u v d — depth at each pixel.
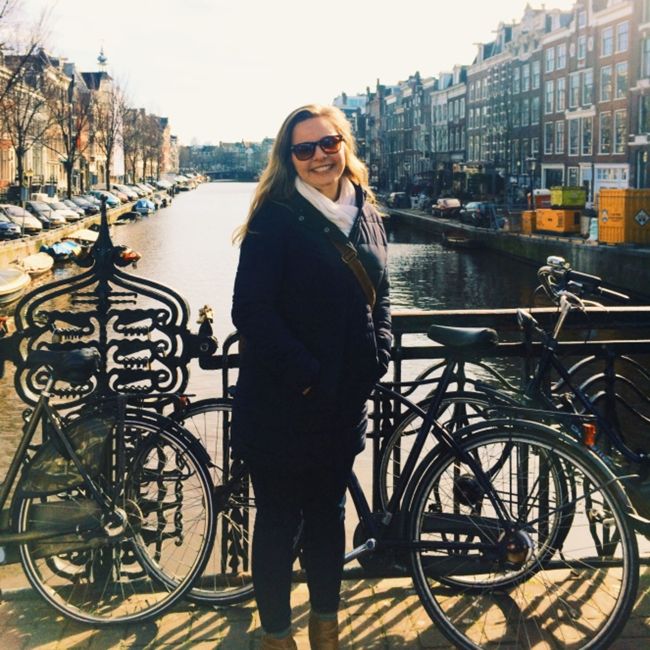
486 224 43.03
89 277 2.67
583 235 31.41
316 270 2.06
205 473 2.47
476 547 2.34
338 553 2.25
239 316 2.05
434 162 73.06
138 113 101.62
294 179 2.13
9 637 2.42
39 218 38.41
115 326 2.68
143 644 2.39
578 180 45.06
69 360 2.47
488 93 59.69
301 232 2.07
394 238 46.75
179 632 2.45
